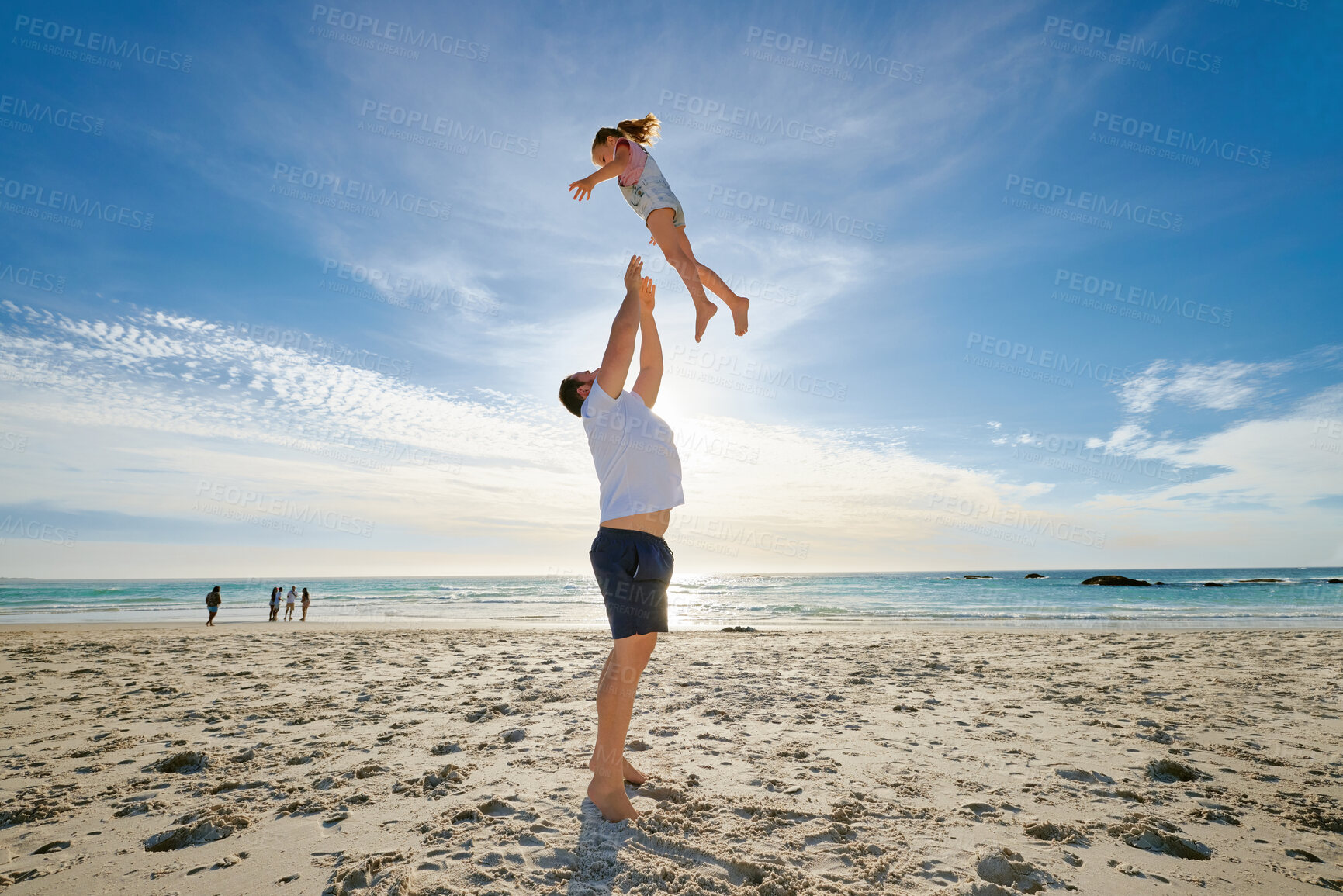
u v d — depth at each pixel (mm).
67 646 10711
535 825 2291
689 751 3365
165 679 6352
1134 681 6031
